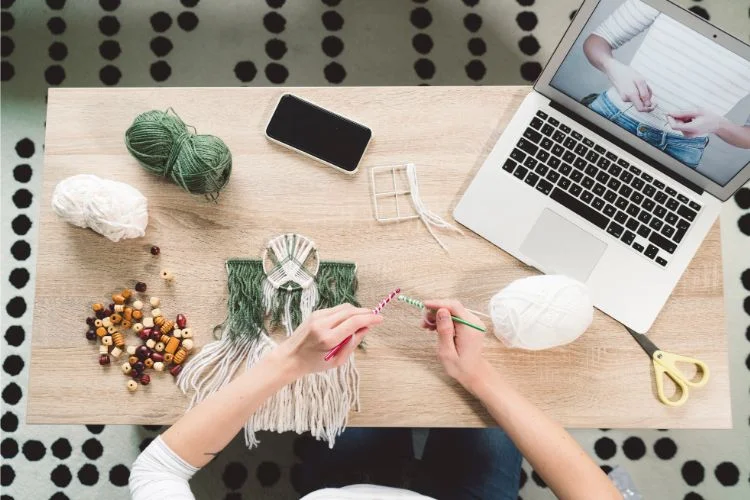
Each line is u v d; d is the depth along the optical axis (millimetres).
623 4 789
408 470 1087
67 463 1423
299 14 1562
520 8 1576
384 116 975
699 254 962
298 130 964
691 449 1463
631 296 944
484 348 942
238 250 954
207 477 1415
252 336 930
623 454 1457
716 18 1570
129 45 1548
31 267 1476
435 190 972
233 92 969
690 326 952
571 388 934
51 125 957
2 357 1445
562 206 958
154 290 945
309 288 945
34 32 1544
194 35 1553
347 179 969
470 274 959
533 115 967
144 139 867
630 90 878
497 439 1121
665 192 952
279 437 1424
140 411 921
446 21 1572
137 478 819
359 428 1116
